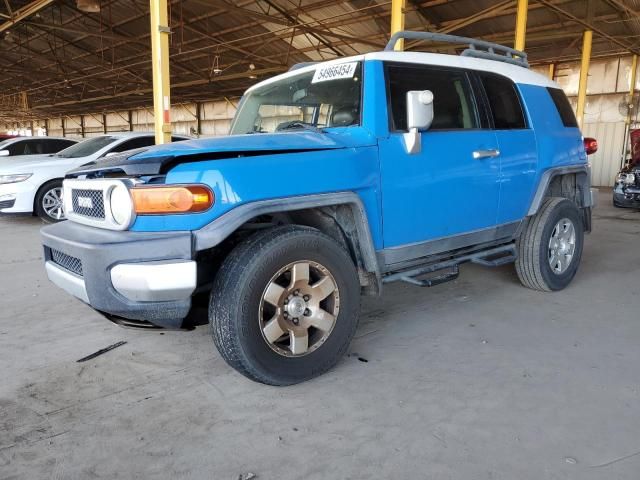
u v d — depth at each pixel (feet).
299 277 8.57
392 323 11.87
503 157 11.96
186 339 11.07
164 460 6.79
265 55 64.95
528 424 7.50
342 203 8.93
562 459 6.66
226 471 6.55
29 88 103.35
